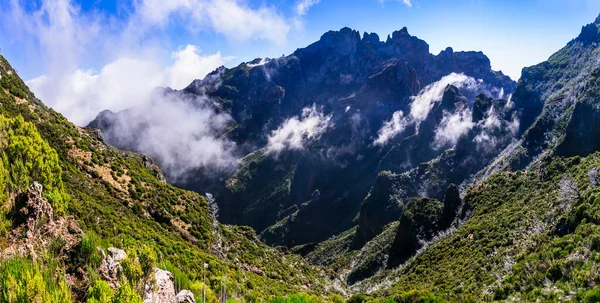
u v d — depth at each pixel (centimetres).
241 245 6631
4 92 5147
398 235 10006
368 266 10069
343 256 14838
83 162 5244
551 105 16088
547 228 4722
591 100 11269
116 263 1655
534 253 4131
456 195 9369
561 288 2941
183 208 5975
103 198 4578
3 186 1551
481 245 5884
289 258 8625
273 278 5806
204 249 5222
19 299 1165
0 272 1258
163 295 1814
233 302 2759
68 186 4166
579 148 11212
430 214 9694
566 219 4212
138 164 6981
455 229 7831
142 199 5247
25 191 1619
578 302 2581
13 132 2638
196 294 2472
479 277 4709
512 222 5944
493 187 8450
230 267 4812
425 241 9019
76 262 1517
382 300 4203
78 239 1659
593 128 10862
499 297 3597
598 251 3073
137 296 1424
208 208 6706
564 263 3200
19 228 1496
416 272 6700
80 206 3550
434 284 5528
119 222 3938
